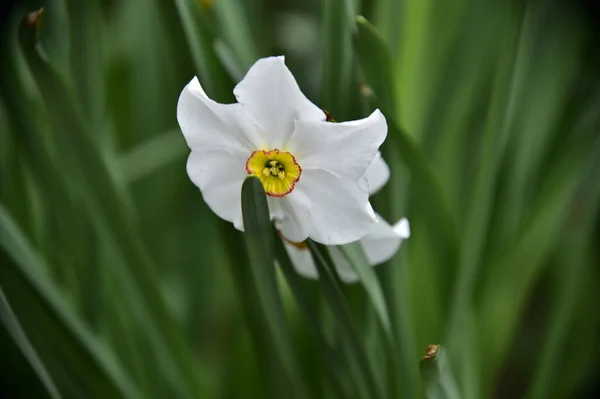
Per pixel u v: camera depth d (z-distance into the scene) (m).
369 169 0.46
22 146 0.55
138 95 0.76
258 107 0.43
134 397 0.58
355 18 0.53
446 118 0.64
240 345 0.64
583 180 0.70
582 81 0.76
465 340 0.60
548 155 0.73
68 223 0.57
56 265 0.62
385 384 0.55
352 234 0.44
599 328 0.72
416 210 0.63
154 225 0.75
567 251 0.72
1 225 0.54
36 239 0.62
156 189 0.75
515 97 0.58
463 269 0.58
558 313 0.67
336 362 0.52
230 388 0.64
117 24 0.89
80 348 0.56
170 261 0.80
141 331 0.62
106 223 0.56
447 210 0.57
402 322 0.54
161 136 0.71
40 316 0.55
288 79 0.43
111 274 0.62
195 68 0.54
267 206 0.44
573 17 0.73
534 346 0.88
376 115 0.43
